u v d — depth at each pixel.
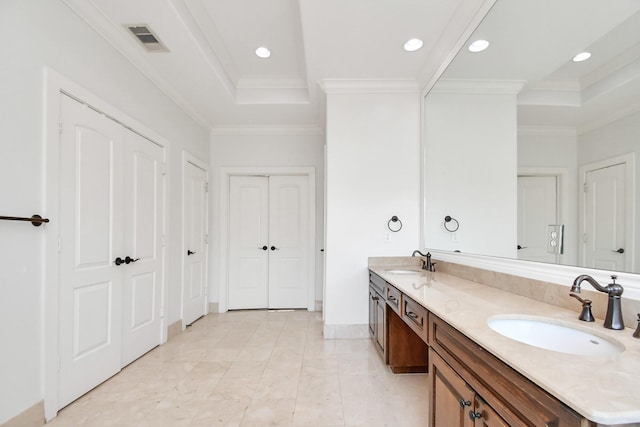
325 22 2.17
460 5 2.01
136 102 2.56
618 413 0.56
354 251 3.05
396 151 3.07
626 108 1.12
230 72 3.17
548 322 1.17
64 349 1.84
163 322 2.95
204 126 4.02
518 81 1.72
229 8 2.31
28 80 1.61
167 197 3.04
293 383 2.15
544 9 1.53
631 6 1.11
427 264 2.70
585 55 1.30
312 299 4.23
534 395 0.73
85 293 2.01
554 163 1.46
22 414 1.57
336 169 3.06
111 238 2.26
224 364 2.47
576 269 1.29
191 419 1.74
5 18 1.49
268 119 4.00
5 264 1.49
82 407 1.86
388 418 1.75
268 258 4.29
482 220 2.02
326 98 3.10
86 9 1.94
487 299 1.52
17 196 1.56
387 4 2.00
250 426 1.68
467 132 2.21
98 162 2.12
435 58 2.55
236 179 4.32
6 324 1.50
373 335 2.80
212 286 4.17
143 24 2.13
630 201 1.10
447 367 1.25
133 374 2.30
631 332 1.01
